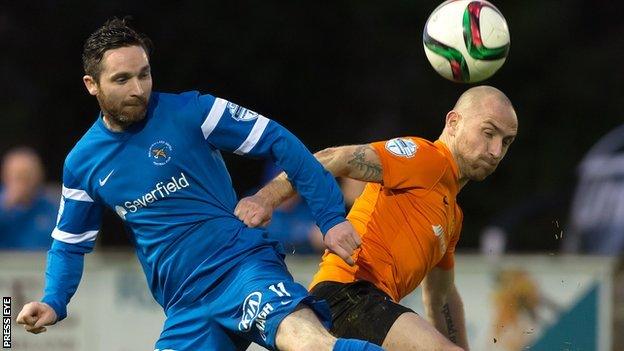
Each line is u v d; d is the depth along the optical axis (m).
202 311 18.39
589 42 53.41
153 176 18.28
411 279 20.08
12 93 48.84
